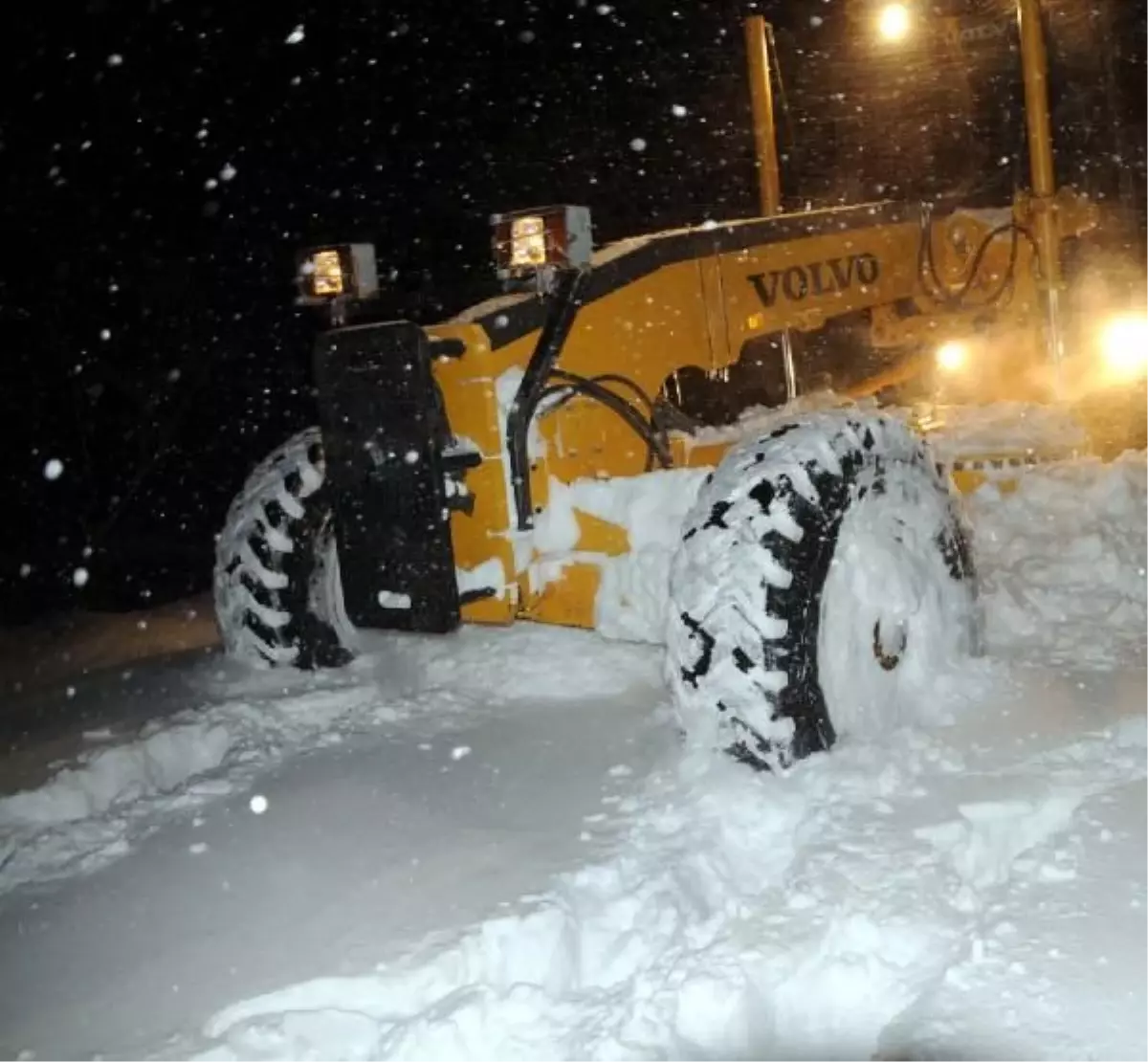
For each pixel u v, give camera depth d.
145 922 3.32
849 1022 2.72
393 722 4.51
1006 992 2.61
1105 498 5.36
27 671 6.71
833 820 3.35
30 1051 2.81
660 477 4.72
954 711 4.08
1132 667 4.32
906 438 4.27
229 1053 2.70
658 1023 2.70
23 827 4.06
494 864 3.36
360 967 2.94
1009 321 7.04
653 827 3.50
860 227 6.46
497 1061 2.66
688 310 5.48
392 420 4.56
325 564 5.36
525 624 4.89
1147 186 9.18
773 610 3.70
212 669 5.55
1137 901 2.86
